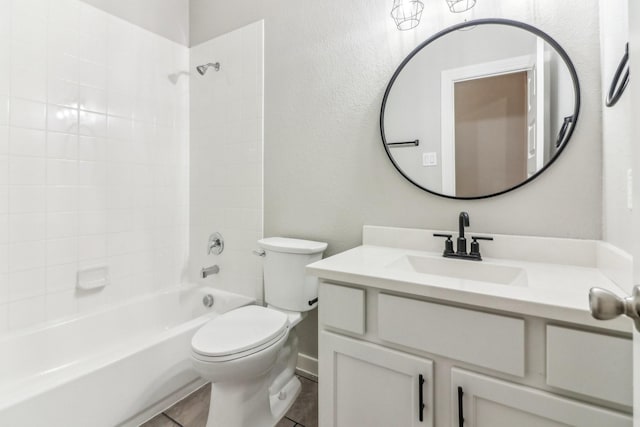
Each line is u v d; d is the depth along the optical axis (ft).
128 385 4.23
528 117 3.69
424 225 4.40
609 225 3.10
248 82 6.14
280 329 4.13
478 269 3.59
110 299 5.90
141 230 6.40
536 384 2.28
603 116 3.27
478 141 3.99
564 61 3.48
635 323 1.22
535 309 2.20
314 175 5.38
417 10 4.36
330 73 5.16
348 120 5.01
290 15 5.59
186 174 7.22
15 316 4.71
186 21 7.17
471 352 2.49
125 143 6.10
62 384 3.61
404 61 4.44
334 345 3.23
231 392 3.83
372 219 4.82
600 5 3.29
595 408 2.07
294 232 5.63
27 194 4.83
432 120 4.28
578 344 2.11
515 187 3.76
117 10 5.92
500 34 3.84
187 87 7.20
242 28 6.21
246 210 6.26
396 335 2.85
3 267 4.60
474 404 2.51
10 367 4.49
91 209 5.61
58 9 5.11
